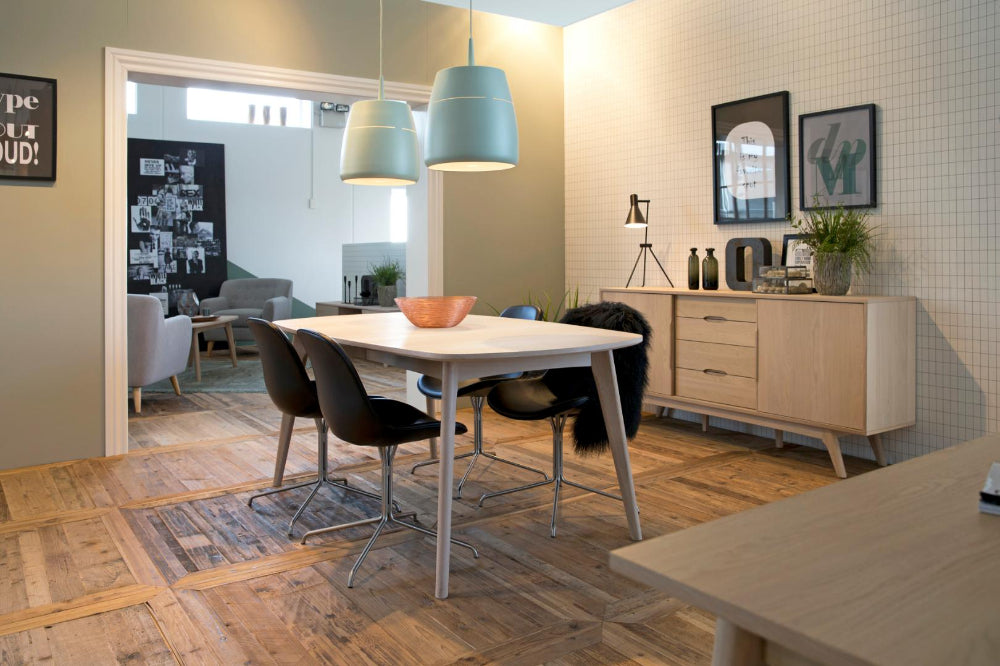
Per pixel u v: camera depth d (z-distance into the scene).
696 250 4.82
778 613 0.72
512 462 4.12
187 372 7.46
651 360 4.81
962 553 0.85
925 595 0.75
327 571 2.70
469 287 5.62
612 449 3.01
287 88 4.73
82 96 4.06
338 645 2.18
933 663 0.63
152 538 3.02
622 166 5.56
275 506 3.41
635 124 5.44
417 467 4.02
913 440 3.96
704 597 0.76
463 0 5.49
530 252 5.91
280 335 3.01
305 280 10.02
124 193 4.20
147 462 4.14
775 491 3.62
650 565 0.83
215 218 9.32
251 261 9.68
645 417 5.31
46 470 3.97
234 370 7.57
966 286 3.70
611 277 5.71
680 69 5.10
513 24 5.70
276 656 2.12
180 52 4.35
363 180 3.83
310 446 4.52
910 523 0.95
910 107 3.88
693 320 4.54
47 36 3.96
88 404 4.18
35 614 2.37
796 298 3.93
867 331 3.63
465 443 4.56
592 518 3.25
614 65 5.57
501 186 5.73
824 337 3.81
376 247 9.41
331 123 10.05
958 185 3.71
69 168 4.04
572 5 5.54
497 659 2.10
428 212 5.43
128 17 4.18
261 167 9.66
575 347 2.67
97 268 4.15
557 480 3.25
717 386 4.41
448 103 2.96
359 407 2.54
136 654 2.13
